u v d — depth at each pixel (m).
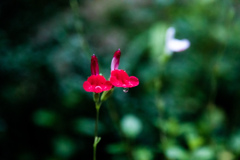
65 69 0.62
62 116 0.58
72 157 0.57
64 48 0.62
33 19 0.62
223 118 0.64
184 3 0.73
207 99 0.69
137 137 0.58
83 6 0.83
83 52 0.62
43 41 0.62
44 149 0.58
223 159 0.51
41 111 0.55
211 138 0.52
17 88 0.60
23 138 0.58
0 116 0.57
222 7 0.68
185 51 0.74
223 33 0.66
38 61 0.59
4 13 0.60
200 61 0.71
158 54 0.63
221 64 0.67
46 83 0.60
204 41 0.70
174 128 0.49
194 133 0.51
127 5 0.94
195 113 0.66
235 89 0.69
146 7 0.83
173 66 0.72
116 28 0.90
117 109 0.59
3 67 0.56
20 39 0.61
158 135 0.59
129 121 0.48
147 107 0.62
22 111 0.59
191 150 0.48
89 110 0.59
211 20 0.69
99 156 0.58
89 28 0.79
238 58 0.70
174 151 0.47
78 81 0.60
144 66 0.71
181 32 0.70
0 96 0.57
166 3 0.68
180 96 0.69
